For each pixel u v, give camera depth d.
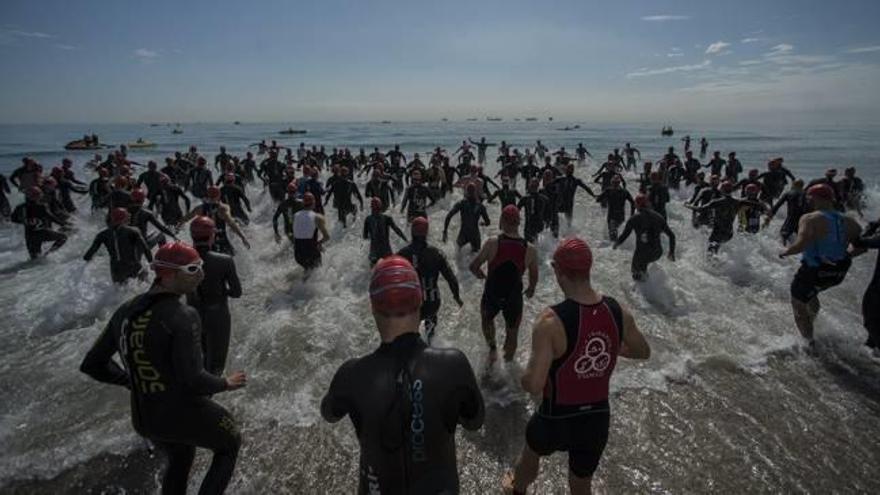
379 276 1.83
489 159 35.78
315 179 12.38
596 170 27.17
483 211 9.52
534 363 2.48
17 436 4.13
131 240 7.04
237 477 3.58
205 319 4.47
